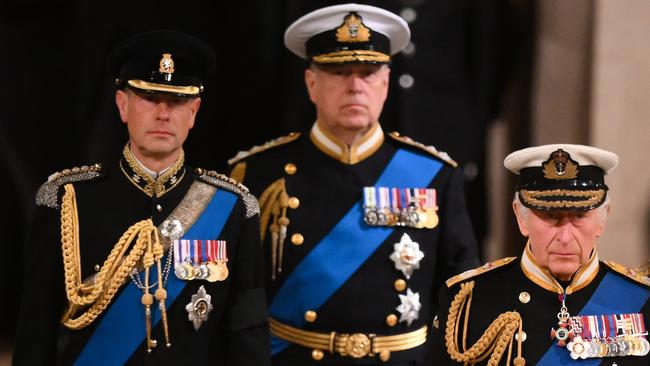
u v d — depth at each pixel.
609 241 17.91
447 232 13.42
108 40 17.48
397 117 16.92
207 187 11.38
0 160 17.97
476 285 10.77
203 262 10.95
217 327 11.12
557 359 10.18
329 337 12.90
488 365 10.33
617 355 10.12
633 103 17.89
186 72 11.03
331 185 13.41
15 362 10.54
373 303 12.93
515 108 18.44
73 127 18.14
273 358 13.18
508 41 18.19
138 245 10.77
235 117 17.67
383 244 13.12
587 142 18.00
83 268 10.70
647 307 10.34
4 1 18.00
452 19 17.25
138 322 10.68
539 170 10.30
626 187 17.91
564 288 10.46
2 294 17.86
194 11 17.61
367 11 13.16
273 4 17.31
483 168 17.73
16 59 18.12
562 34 18.03
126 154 11.17
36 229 10.81
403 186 13.45
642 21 17.88
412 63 17.00
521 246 18.92
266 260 13.34
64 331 10.94
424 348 13.12
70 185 10.95
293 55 17.14
